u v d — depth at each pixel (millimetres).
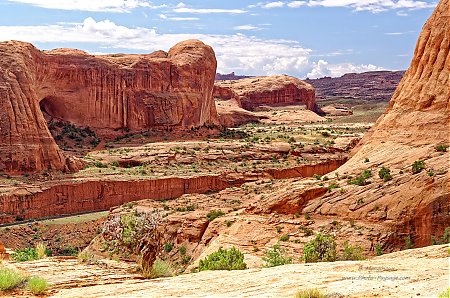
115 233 23594
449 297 13328
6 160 79000
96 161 95562
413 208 41688
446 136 50906
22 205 71875
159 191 85688
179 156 102750
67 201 77500
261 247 42000
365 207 43938
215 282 17922
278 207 48469
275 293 15859
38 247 24203
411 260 20391
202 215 52969
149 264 21547
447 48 55125
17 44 96062
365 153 56562
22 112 83875
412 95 56281
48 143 85250
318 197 48281
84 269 20594
